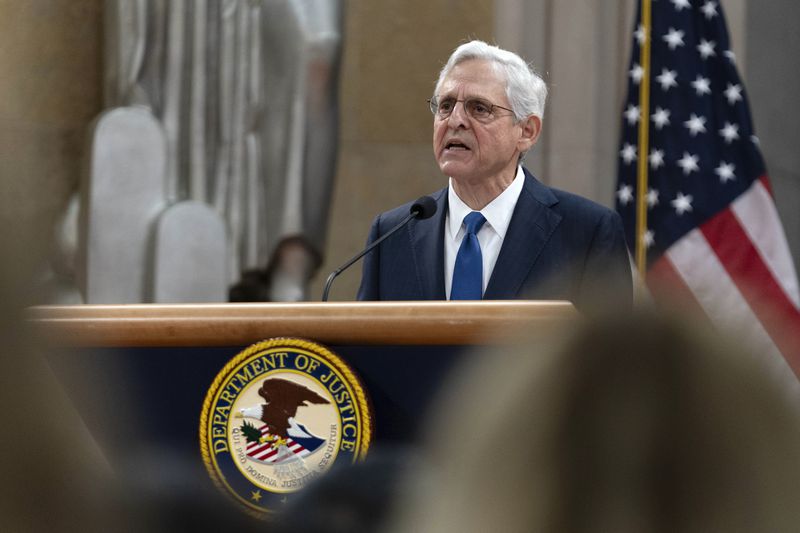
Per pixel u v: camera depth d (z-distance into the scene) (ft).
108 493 6.73
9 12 44.32
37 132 44.45
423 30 51.06
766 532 5.44
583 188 50.47
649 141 45.62
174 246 41.86
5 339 6.09
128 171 42.60
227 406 13.67
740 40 51.93
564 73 50.75
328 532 11.44
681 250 44.55
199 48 43.73
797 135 56.29
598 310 5.86
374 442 13.58
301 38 43.39
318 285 49.80
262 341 13.75
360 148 50.60
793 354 42.45
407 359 13.73
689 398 5.54
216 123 44.04
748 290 43.75
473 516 5.93
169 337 13.85
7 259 6.14
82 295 42.11
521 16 50.52
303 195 43.50
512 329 13.42
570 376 5.69
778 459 5.50
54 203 44.42
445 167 23.82
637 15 46.39
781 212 55.11
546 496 5.62
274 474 13.51
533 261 23.11
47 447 6.22
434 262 23.41
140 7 43.62
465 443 6.58
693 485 5.49
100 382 8.45
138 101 43.55
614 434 5.56
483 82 23.98
